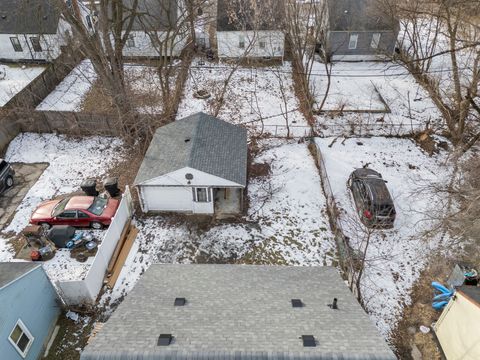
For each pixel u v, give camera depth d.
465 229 15.05
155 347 8.84
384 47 33.44
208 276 12.91
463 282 14.32
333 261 16.89
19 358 11.76
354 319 10.34
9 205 19.61
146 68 32.31
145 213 19.22
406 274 16.16
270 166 22.44
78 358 13.04
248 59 34.41
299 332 9.53
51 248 16.98
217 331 9.59
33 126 24.48
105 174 21.80
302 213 19.33
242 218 19.00
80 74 31.33
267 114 27.36
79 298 14.42
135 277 16.00
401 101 28.39
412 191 19.48
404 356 13.08
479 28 19.36
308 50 32.66
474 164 17.81
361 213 18.48
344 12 32.69
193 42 34.16
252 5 31.56
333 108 27.36
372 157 23.00
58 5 19.80
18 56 32.38
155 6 32.47
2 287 11.01
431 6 28.45
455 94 24.34
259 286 12.22
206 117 21.23
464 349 11.60
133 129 24.16
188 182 17.72
